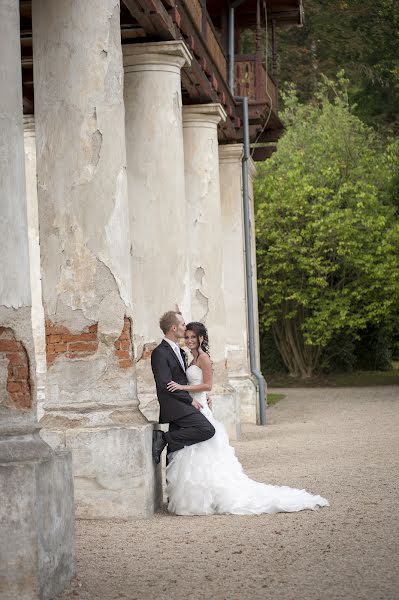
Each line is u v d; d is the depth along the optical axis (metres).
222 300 21.84
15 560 7.99
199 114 21.44
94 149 12.24
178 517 11.92
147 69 15.93
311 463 16.16
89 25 12.30
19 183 8.56
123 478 11.79
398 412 25.50
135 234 16.12
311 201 38.97
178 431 12.30
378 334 42.47
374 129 51.16
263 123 29.20
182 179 16.28
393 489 13.19
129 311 12.39
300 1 28.77
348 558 9.16
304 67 55.00
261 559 9.29
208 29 20.78
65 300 12.17
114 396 12.15
